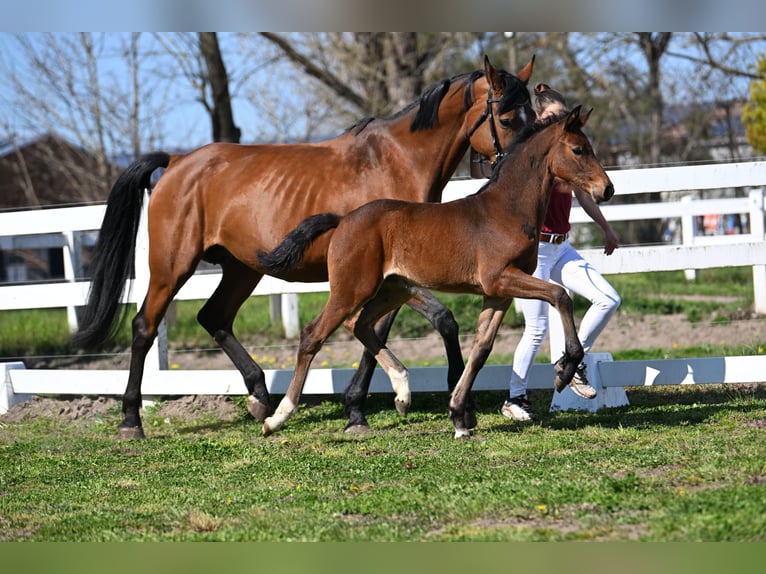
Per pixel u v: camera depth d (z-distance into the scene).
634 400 10.42
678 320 16.78
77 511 6.93
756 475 6.48
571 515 5.93
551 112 9.27
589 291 9.14
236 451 8.88
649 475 6.79
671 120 42.84
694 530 5.30
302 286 11.87
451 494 6.56
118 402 11.93
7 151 42.50
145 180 10.36
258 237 9.57
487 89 9.29
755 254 10.92
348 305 8.42
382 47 31.06
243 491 7.20
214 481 7.65
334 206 9.34
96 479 8.02
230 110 28.53
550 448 8.00
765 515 5.44
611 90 41.09
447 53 34.94
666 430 8.48
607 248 9.28
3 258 33.00
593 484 6.50
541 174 8.29
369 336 8.84
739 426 8.50
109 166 36.44
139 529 6.30
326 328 8.57
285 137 37.16
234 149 10.05
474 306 17.38
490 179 8.46
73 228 12.29
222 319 10.51
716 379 9.62
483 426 9.34
